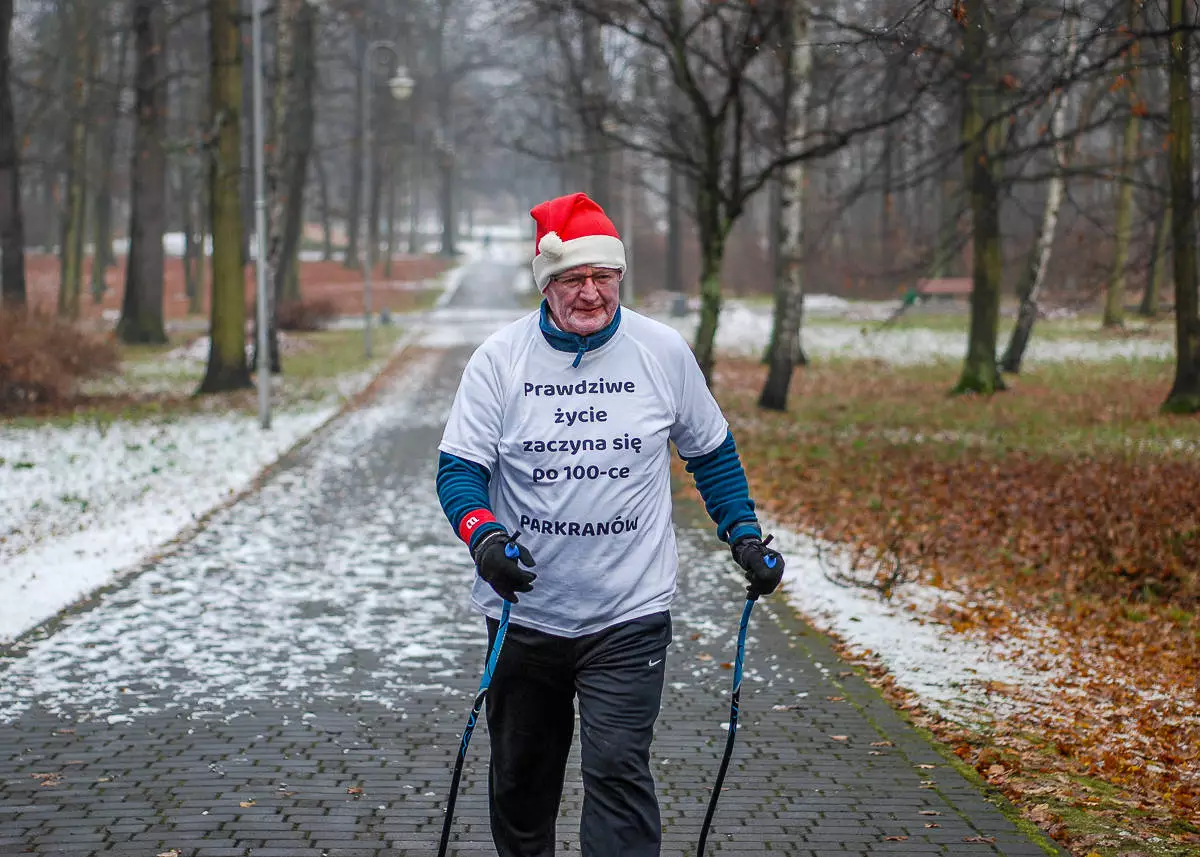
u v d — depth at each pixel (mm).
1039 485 14688
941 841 5105
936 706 7016
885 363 35188
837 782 5824
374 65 62688
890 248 51094
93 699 7066
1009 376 30094
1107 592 9906
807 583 10305
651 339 3877
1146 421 21016
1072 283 37906
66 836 5102
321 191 82500
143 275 40906
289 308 48750
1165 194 17812
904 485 15141
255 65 21203
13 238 30891
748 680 7570
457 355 39281
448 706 7020
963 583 10289
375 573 10625
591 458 3773
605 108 20281
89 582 10102
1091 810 5414
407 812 5430
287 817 5348
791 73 19906
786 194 23766
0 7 30141
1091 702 7086
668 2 19734
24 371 23094
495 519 3785
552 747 3979
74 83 36094
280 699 7113
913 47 11648
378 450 19062
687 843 5090
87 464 16859
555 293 3756
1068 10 11555
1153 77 25531
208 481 15750
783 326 24031
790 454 18125
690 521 13578
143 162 40031
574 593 3803
